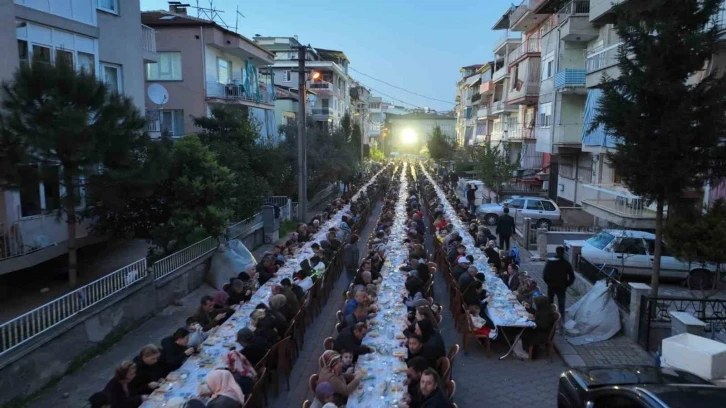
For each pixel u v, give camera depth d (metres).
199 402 5.35
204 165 13.62
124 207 12.73
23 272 12.59
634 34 9.79
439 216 20.22
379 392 6.33
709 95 9.33
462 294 10.25
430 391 5.76
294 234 16.27
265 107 32.19
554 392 8.22
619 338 10.34
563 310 11.08
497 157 32.53
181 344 7.48
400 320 8.81
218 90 27.14
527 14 33.91
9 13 10.50
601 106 10.52
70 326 8.82
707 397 4.54
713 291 11.24
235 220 18.47
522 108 38.53
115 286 10.47
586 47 26.02
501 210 25.67
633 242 14.66
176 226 12.96
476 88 67.19
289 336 8.50
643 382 5.47
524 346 9.55
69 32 12.92
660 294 13.63
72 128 9.26
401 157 113.94
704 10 9.52
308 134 31.23
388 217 19.98
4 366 7.36
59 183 10.20
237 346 7.86
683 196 10.39
